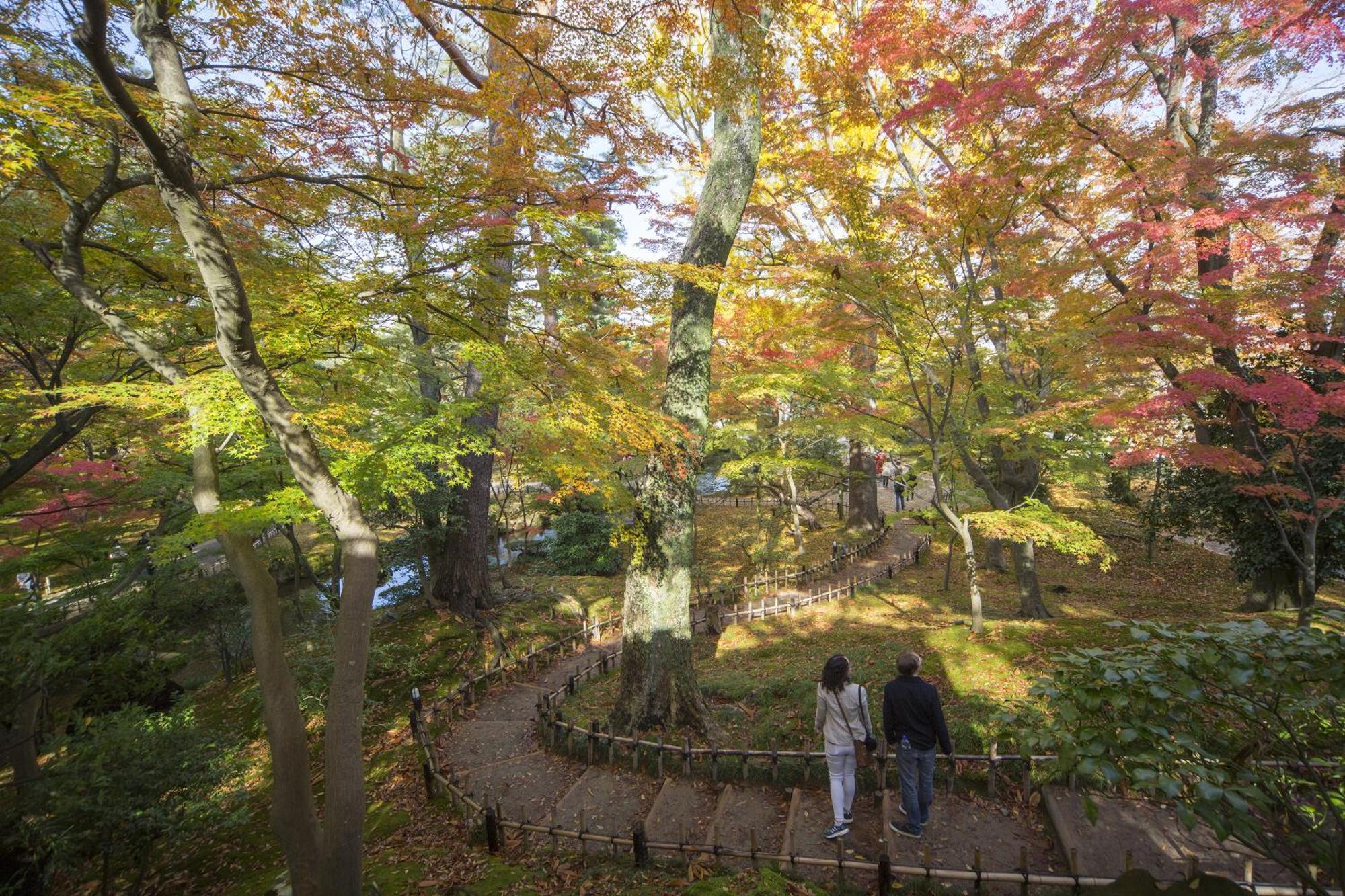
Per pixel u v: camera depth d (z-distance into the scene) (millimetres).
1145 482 19547
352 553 4586
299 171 5652
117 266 6141
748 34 5875
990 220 7562
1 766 7652
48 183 5516
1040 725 3314
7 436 8438
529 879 5000
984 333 8820
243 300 4312
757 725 7465
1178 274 7301
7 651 6848
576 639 13023
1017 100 7098
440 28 5691
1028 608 10961
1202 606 11523
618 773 6883
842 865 4527
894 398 11172
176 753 6246
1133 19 6758
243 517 5152
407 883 5305
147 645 10281
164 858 7758
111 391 5586
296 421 4555
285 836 4559
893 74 8914
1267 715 2738
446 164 5855
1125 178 8000
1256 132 7691
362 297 5508
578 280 5965
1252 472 7066
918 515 12820
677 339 8422
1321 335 6102
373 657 11109
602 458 7422
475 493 14547
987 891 4375
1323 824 2553
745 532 23031
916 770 4910
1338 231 6648
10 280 6266
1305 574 6891
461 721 9625
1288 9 6535
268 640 4789
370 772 8203
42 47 4840
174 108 4168
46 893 6707
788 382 10688
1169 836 4691
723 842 5305
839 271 7586
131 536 12922
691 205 10359
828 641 10656
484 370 6137
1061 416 8492
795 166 9203
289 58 5152
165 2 4348
